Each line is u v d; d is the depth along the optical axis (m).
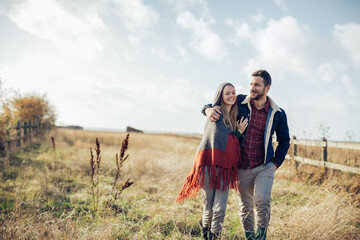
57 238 2.43
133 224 3.13
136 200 4.18
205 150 2.59
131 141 13.43
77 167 6.34
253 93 2.58
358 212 3.31
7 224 2.59
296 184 5.20
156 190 4.88
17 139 9.62
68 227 2.69
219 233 2.42
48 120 17.94
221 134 2.53
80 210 3.60
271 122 2.58
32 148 10.38
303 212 3.17
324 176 5.34
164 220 3.29
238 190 2.74
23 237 2.41
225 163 2.47
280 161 2.63
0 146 7.49
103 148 10.87
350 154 6.68
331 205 3.31
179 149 11.14
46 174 5.31
